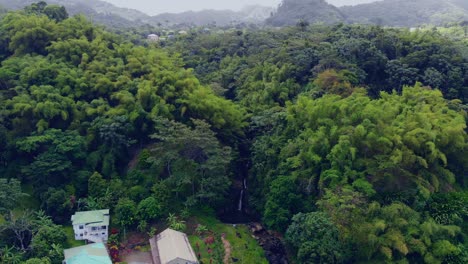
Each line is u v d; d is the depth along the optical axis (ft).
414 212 151.23
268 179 195.00
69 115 205.87
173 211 188.14
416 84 210.38
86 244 165.17
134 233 176.86
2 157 192.65
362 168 165.07
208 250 167.84
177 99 214.28
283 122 211.82
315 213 161.07
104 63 229.66
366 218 150.82
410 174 159.84
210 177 191.93
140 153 205.16
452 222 153.28
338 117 181.68
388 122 172.55
